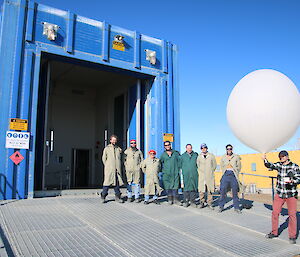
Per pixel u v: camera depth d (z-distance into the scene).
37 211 5.62
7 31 7.10
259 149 4.86
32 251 3.58
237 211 6.35
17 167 6.86
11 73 7.00
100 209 6.11
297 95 4.62
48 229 4.52
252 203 7.81
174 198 7.11
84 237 4.25
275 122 4.46
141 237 4.38
